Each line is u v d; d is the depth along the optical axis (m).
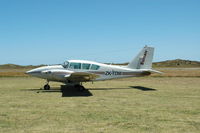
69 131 5.32
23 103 9.18
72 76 12.93
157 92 13.24
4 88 15.28
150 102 9.59
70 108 8.13
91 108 8.17
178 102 9.59
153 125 5.88
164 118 6.66
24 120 6.34
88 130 5.41
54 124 5.94
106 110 7.81
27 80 23.38
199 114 7.23
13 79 24.81
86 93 12.72
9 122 6.13
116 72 14.99
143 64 15.57
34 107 8.30
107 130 5.41
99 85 18.11
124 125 5.87
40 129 5.47
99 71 14.62
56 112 7.43
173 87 16.27
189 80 22.95
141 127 5.69
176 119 6.54
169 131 5.36
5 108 8.09
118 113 7.33
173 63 156.12
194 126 5.81
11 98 10.60
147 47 15.61
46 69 13.91
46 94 12.18
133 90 14.36
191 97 11.13
